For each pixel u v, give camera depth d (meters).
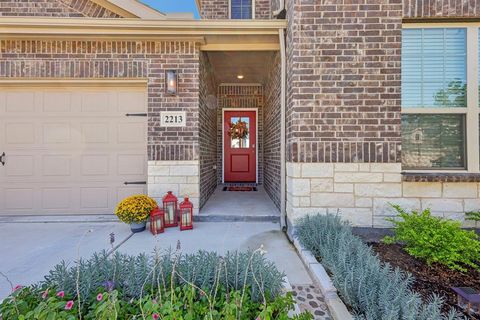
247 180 7.15
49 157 4.09
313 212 3.17
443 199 3.12
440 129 3.30
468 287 1.85
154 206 3.46
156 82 3.86
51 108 4.08
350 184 3.17
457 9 3.14
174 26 3.60
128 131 4.12
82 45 3.82
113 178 4.13
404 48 3.30
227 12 6.57
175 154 3.86
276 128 4.49
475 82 3.23
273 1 5.62
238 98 6.94
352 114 3.19
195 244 2.99
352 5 3.21
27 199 4.07
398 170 3.15
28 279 2.21
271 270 1.77
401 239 2.51
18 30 3.57
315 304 1.89
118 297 1.53
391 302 1.46
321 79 3.21
